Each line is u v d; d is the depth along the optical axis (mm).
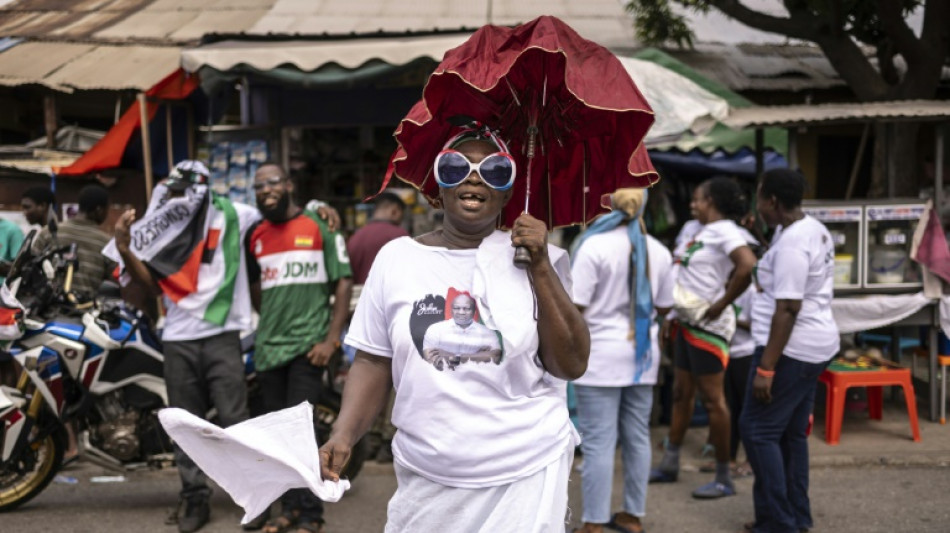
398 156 2383
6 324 4617
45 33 10820
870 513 4805
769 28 9469
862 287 6461
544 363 2273
